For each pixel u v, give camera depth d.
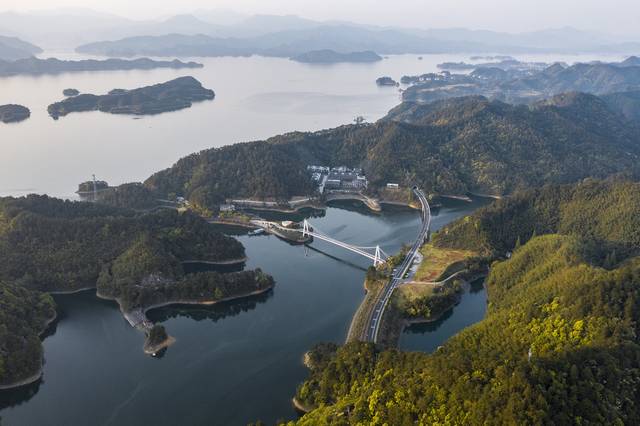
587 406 137.00
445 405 146.50
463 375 152.00
